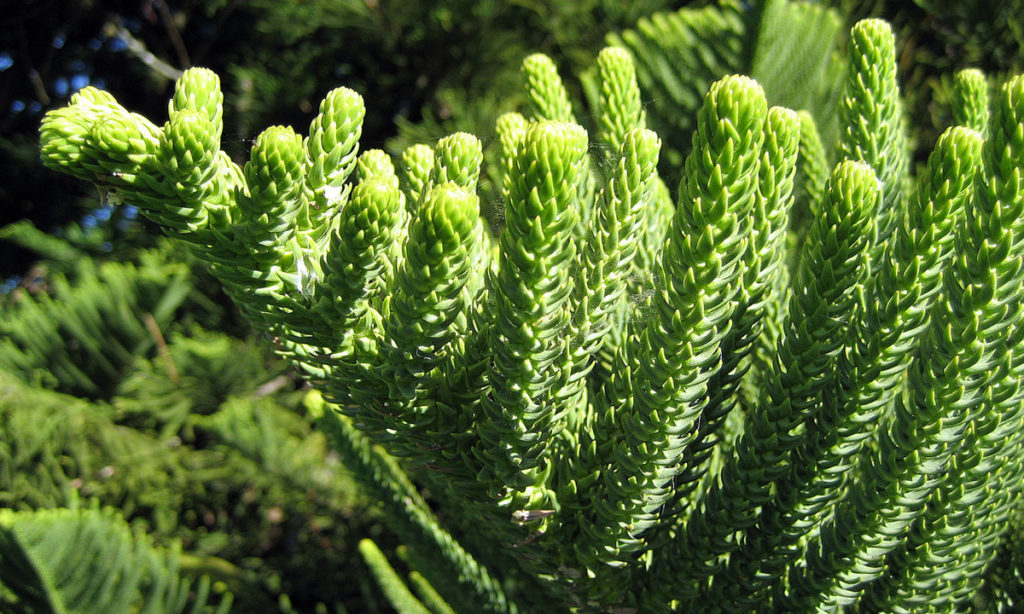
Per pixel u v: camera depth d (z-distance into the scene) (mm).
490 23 1098
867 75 263
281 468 874
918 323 199
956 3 848
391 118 1209
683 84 627
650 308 226
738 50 612
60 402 900
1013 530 265
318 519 969
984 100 313
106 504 867
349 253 181
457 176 208
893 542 211
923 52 905
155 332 938
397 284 197
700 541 220
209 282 1059
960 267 191
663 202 288
